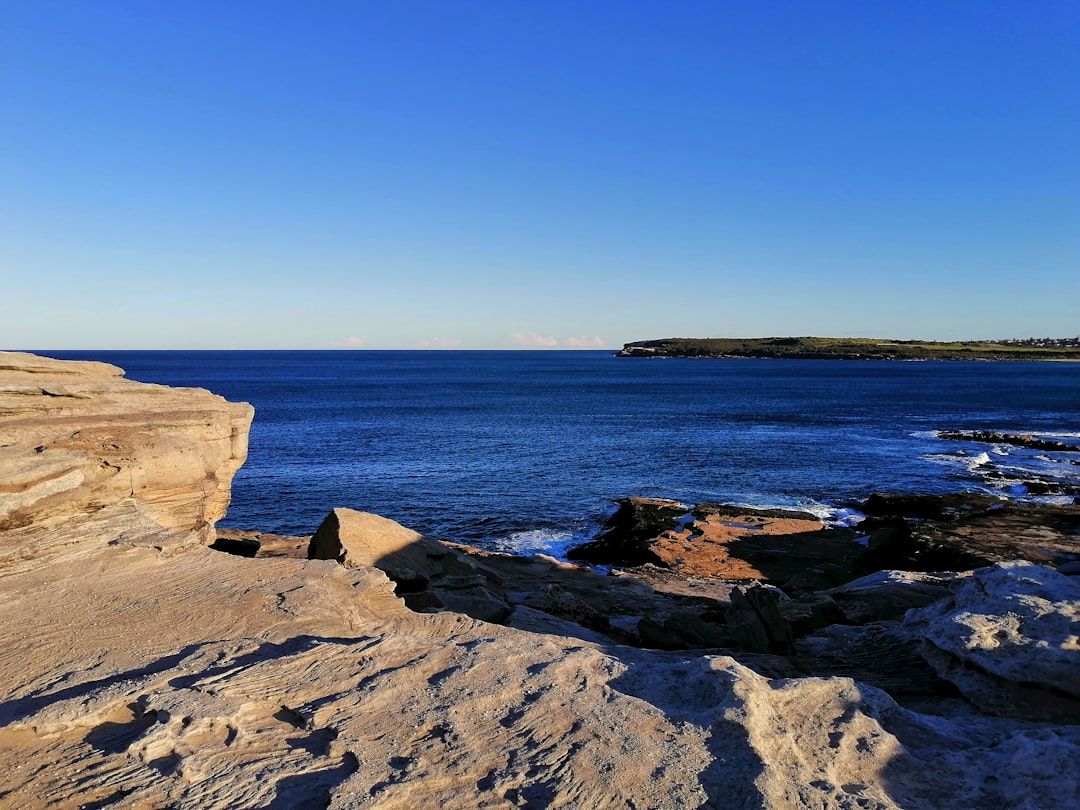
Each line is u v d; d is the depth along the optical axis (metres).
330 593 9.04
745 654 10.84
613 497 36.41
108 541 10.57
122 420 13.59
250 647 7.18
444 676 6.60
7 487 10.02
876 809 5.11
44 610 8.33
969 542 24.16
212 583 9.38
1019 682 8.11
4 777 5.06
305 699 6.12
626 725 5.90
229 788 4.91
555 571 20.69
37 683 6.50
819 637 12.52
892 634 11.09
